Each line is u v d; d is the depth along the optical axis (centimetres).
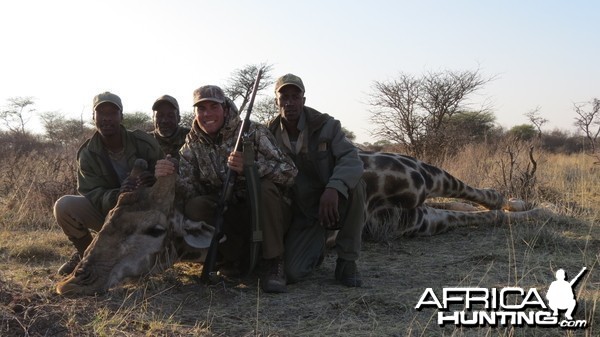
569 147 2738
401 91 1681
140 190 486
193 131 521
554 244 642
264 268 511
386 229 709
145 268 472
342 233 520
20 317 395
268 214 494
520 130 2952
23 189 877
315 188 536
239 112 526
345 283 516
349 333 407
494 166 1173
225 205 506
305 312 448
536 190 917
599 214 813
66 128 2248
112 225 471
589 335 394
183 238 510
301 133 534
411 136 1659
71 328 389
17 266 572
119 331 391
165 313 436
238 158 493
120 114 539
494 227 759
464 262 590
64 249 641
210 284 505
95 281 456
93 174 540
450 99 1728
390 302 464
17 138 1933
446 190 777
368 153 731
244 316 439
